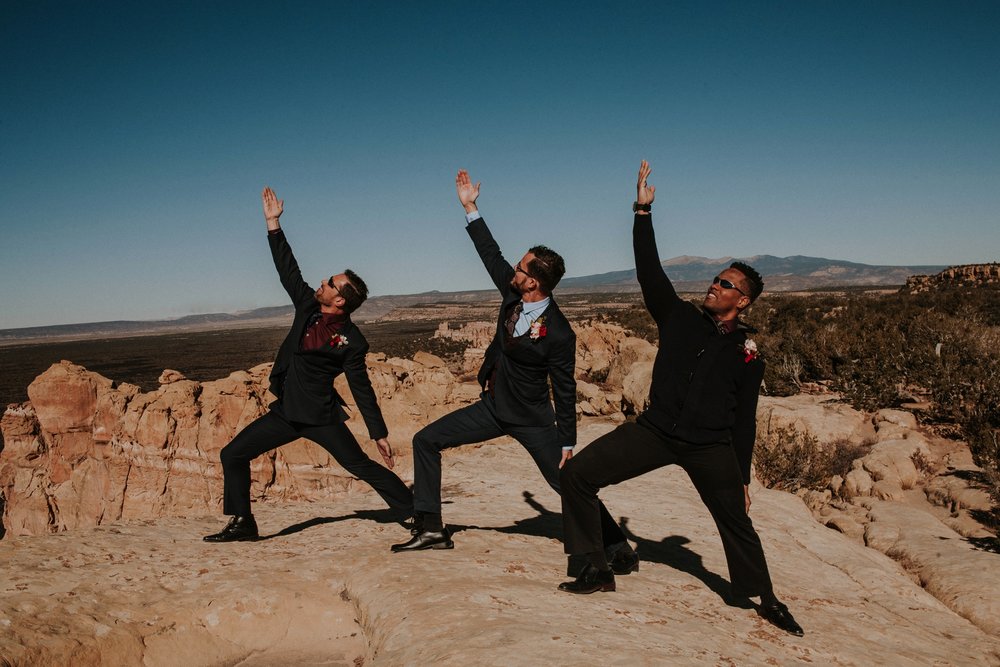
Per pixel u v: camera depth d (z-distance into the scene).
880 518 9.33
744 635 3.76
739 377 3.66
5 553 4.59
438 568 4.31
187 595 4.07
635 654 3.06
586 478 3.91
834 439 13.30
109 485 9.63
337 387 9.14
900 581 6.07
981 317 27.00
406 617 3.49
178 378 10.17
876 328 23.58
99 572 4.30
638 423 3.83
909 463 11.58
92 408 10.09
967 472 11.34
